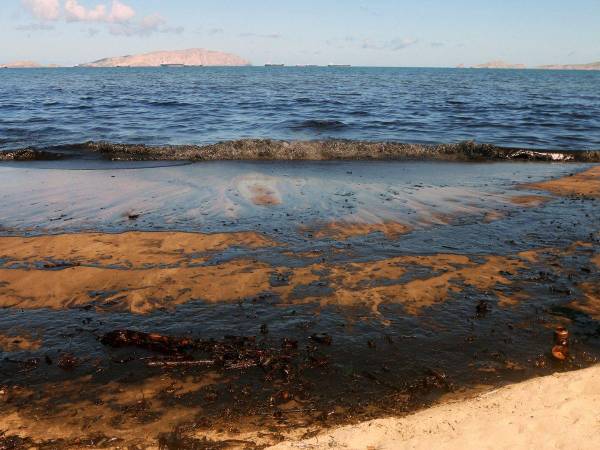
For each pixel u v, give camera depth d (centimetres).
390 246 684
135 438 336
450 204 893
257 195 951
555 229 758
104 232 741
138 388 392
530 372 408
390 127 1919
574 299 532
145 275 591
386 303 525
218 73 12275
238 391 387
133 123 2002
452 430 331
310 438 330
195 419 355
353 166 1254
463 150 1419
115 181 1071
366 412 362
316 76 9669
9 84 5784
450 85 5962
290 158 1356
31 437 337
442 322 488
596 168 1248
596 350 438
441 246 685
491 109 2684
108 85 5572
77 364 423
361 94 4003
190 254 656
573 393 365
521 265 621
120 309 517
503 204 898
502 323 485
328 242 699
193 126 1927
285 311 510
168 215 827
